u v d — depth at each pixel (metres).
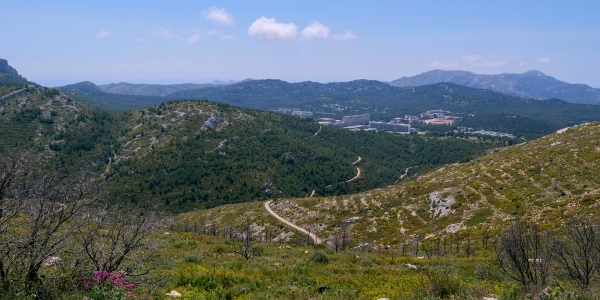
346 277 17.20
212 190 131.12
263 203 92.88
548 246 15.66
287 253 27.27
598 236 15.00
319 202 83.12
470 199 56.06
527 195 50.34
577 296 11.71
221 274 15.29
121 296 9.48
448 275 15.80
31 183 10.24
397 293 14.46
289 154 163.12
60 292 9.75
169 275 14.19
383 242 52.47
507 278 16.53
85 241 10.62
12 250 9.63
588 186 46.19
